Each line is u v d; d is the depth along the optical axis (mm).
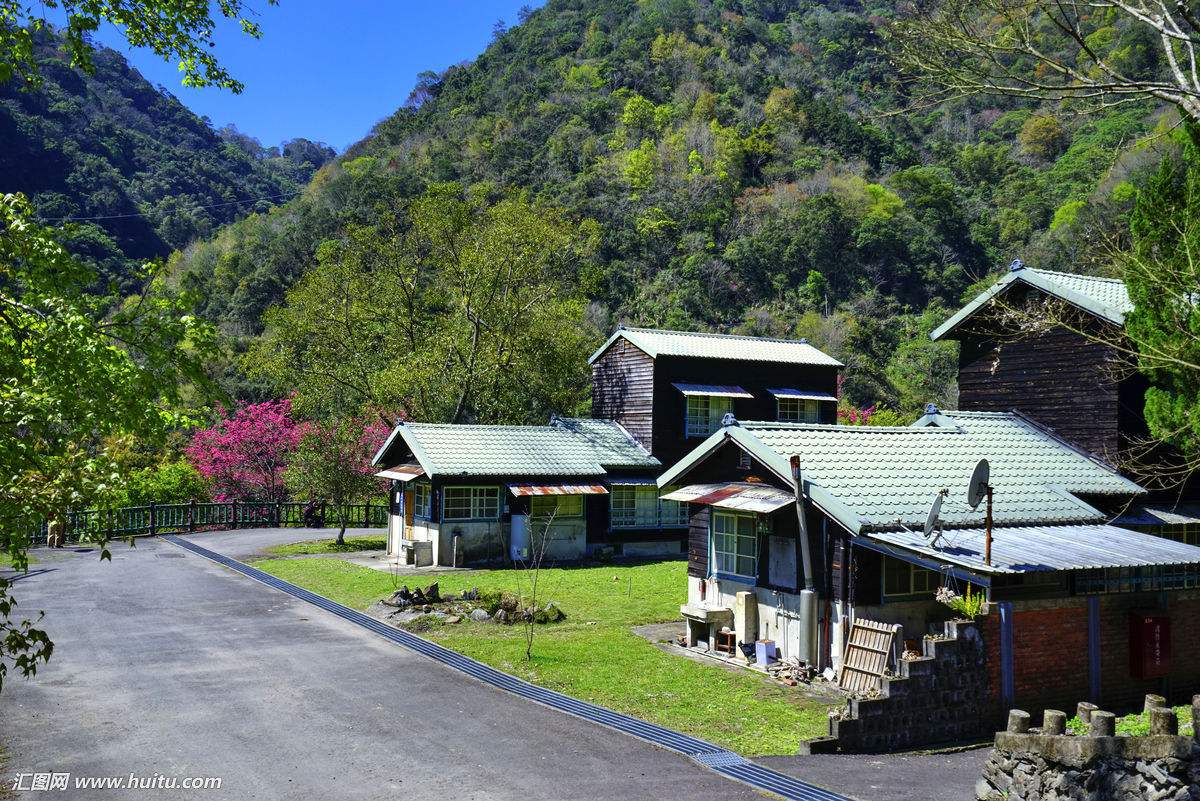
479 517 24859
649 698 12367
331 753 9844
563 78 104812
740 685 13141
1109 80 11180
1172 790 7535
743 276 69062
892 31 11195
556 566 24906
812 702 12336
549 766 9508
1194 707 7695
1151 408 14383
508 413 34125
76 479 6285
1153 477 15922
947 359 58438
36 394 6047
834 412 31188
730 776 9297
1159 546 13539
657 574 23375
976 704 11492
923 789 9023
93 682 12570
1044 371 18641
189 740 10211
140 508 30859
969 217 75312
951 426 17531
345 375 32938
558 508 25781
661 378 28188
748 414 29500
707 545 16266
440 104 110938
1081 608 12586
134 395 5984
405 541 26125
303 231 70312
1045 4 10148
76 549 26422
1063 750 8031
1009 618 11914
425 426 25641
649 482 26719
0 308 6074
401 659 14266
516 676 13289
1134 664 12867
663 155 83062
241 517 34625
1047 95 10445
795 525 14320
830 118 91062
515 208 33844
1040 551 12609
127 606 18109
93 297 6281
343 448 29266
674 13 115188
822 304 66625
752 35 113125
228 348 55219
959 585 13734
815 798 8633
